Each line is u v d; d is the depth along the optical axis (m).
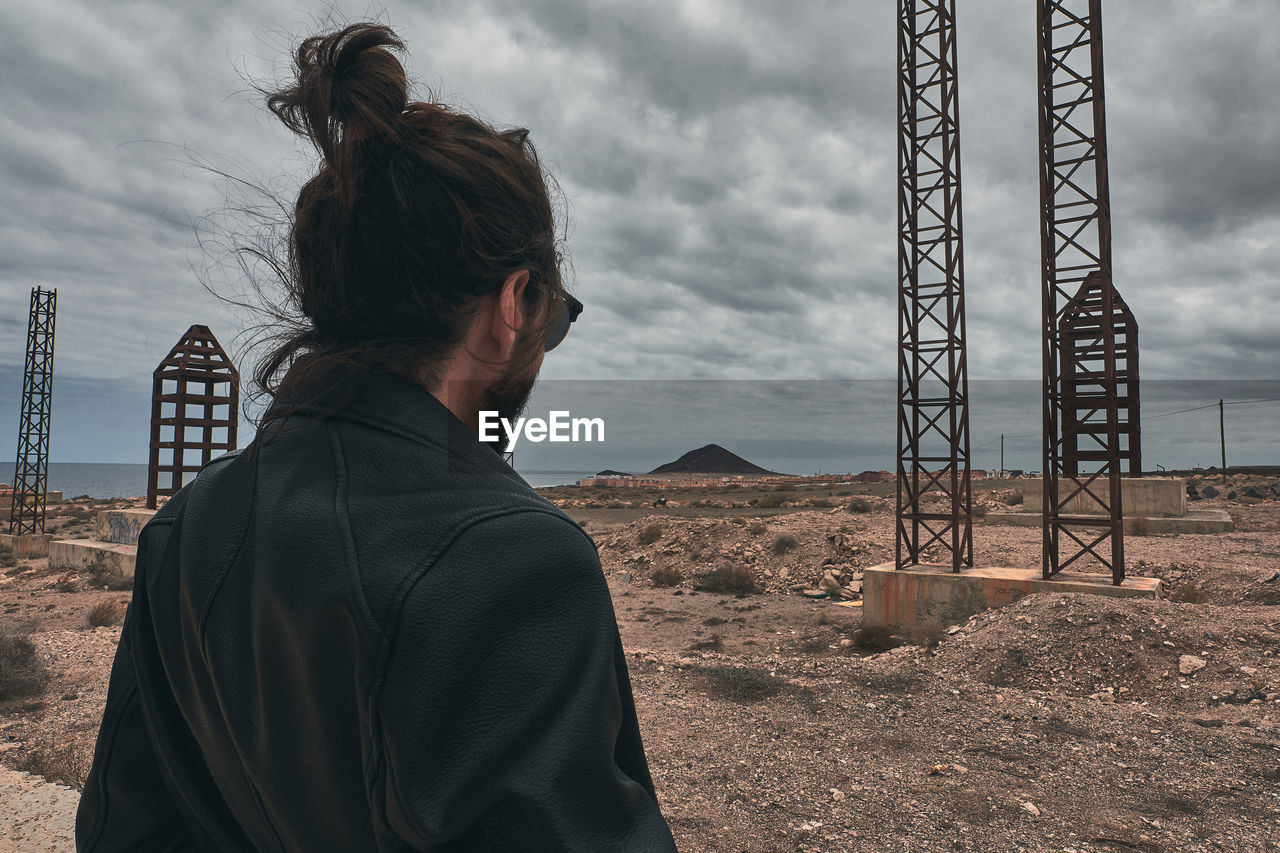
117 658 0.58
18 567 23.03
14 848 2.58
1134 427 11.87
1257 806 4.44
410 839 0.33
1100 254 10.78
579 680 0.36
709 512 34.44
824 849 4.03
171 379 19.39
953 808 4.50
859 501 25.95
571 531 0.41
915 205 12.70
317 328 0.48
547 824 0.31
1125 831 4.16
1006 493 28.31
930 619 11.79
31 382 28.83
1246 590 12.35
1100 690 7.38
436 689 0.34
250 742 0.42
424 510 0.39
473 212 0.42
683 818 4.46
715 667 7.70
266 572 0.41
